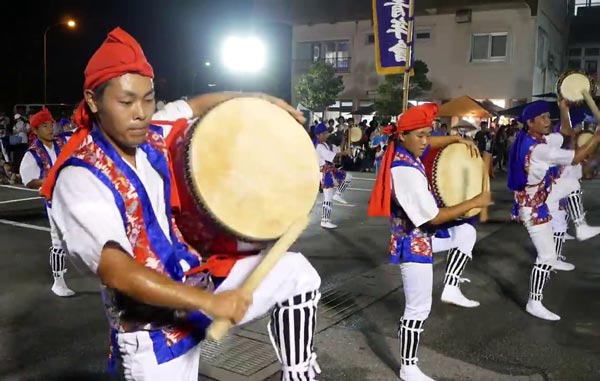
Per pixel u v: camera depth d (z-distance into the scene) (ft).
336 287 18.76
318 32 94.68
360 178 52.11
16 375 12.14
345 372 12.35
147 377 5.74
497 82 82.12
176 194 5.86
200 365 12.41
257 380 11.72
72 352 13.41
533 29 79.41
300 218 5.71
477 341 14.21
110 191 5.34
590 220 31.53
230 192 5.68
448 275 17.01
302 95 85.81
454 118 80.84
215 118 5.90
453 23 83.82
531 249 24.43
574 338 14.46
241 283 6.07
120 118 5.26
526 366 12.76
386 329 14.96
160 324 5.74
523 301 17.51
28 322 15.46
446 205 12.29
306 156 6.16
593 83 18.45
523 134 15.80
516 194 16.10
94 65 5.26
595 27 102.53
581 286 19.19
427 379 11.66
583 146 14.73
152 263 5.55
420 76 75.82
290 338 6.09
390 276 20.17
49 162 17.51
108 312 5.92
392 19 23.25
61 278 17.85
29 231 28.07
